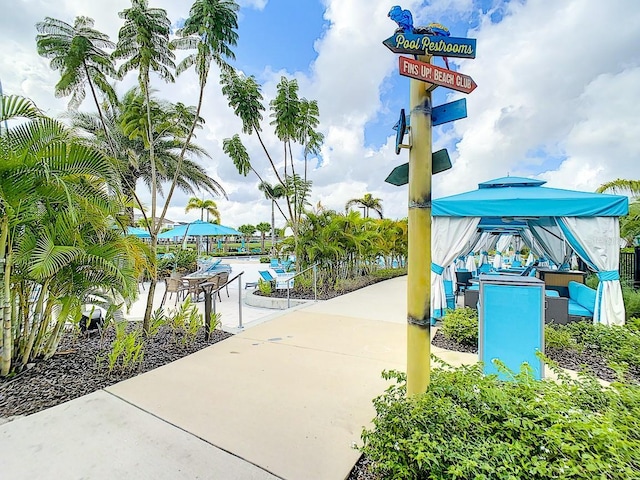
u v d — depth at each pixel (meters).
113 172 3.54
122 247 3.71
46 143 3.22
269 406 2.76
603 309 4.60
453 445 1.45
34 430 2.42
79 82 4.45
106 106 7.29
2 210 3.04
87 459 2.10
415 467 1.44
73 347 4.22
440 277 5.52
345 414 2.63
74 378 3.32
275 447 2.22
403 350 4.18
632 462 1.27
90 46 4.24
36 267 2.84
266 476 1.96
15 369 3.40
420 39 1.68
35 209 3.13
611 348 3.75
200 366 3.65
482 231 8.98
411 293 1.92
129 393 3.00
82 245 3.42
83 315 4.73
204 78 4.91
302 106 9.80
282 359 3.87
